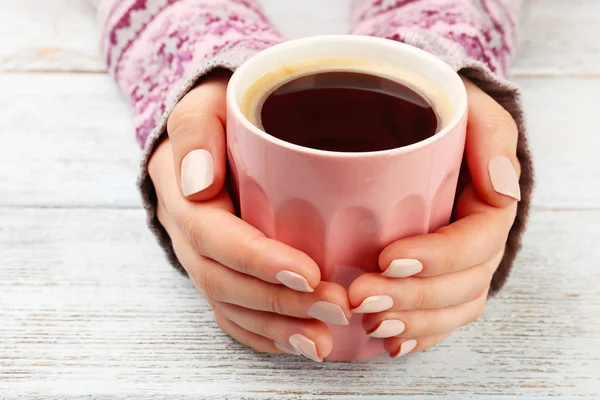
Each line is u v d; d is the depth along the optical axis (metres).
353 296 0.51
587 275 0.61
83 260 0.61
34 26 0.84
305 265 0.50
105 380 0.55
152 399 0.54
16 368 0.55
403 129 0.51
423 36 0.64
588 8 0.89
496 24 0.71
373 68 0.54
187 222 0.54
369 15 0.74
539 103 0.74
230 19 0.68
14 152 0.69
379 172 0.48
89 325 0.58
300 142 0.51
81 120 0.72
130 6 0.71
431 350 0.57
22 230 0.63
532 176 0.57
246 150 0.50
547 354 0.56
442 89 0.52
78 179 0.67
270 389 0.55
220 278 0.53
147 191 0.58
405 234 0.51
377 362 0.56
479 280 0.54
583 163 0.68
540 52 0.79
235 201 0.54
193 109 0.54
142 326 0.58
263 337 0.55
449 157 0.50
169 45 0.68
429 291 0.52
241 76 0.52
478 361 0.56
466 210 0.55
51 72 0.77
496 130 0.54
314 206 0.49
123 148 0.70
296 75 0.53
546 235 0.63
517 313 0.59
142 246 0.62
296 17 0.84
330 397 0.54
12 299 0.59
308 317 0.52
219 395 0.54
